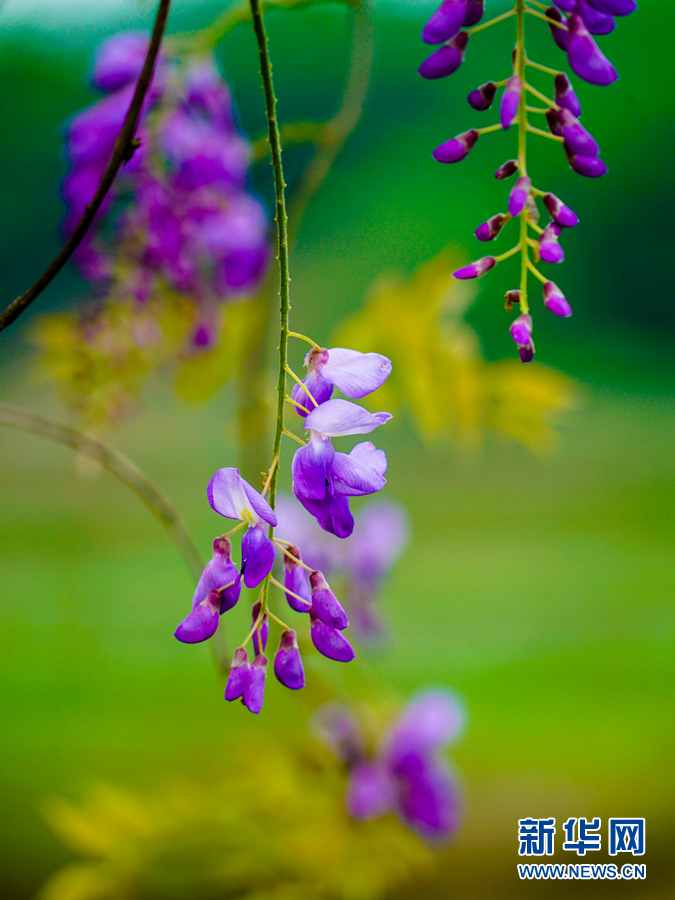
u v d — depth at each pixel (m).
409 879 0.98
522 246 0.68
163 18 0.68
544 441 1.08
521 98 0.67
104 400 0.93
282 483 1.08
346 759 0.99
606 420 6.03
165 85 0.91
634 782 2.06
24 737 2.26
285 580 0.68
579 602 3.36
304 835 0.98
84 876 0.96
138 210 0.92
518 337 0.67
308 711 1.01
